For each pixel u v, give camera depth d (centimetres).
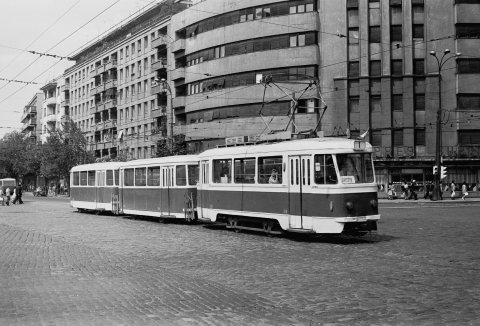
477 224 1970
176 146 5003
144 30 6719
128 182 2603
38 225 2189
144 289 820
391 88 4731
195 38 5659
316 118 4772
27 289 819
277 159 1597
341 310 677
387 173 4691
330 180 1446
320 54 4834
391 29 4772
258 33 5056
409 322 615
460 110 4691
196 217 2130
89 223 2284
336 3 4803
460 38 4706
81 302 722
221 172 1850
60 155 6850
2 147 9225
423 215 2516
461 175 4750
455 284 838
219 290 814
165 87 6178
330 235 1630
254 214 1680
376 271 971
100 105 7906
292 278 919
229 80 5291
